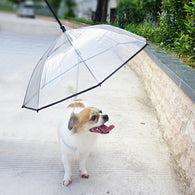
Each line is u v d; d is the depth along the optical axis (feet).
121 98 15.60
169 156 9.71
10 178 8.14
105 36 7.22
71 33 7.10
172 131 10.02
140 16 27.48
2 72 18.25
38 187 7.79
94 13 24.67
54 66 6.53
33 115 12.68
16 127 11.41
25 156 9.30
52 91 6.15
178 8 15.57
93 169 8.77
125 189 7.88
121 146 10.29
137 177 8.46
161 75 13.37
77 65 6.25
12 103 13.92
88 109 7.02
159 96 13.23
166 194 7.75
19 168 8.64
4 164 8.79
